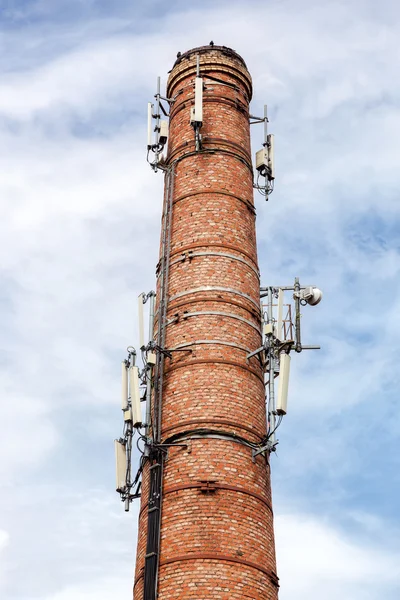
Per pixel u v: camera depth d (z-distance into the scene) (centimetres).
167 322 3158
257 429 2970
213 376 2989
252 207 3447
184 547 2708
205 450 2855
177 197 3409
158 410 2991
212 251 3234
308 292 3281
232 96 3631
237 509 2778
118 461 3131
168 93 3781
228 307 3138
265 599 2686
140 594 2764
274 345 3070
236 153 3494
